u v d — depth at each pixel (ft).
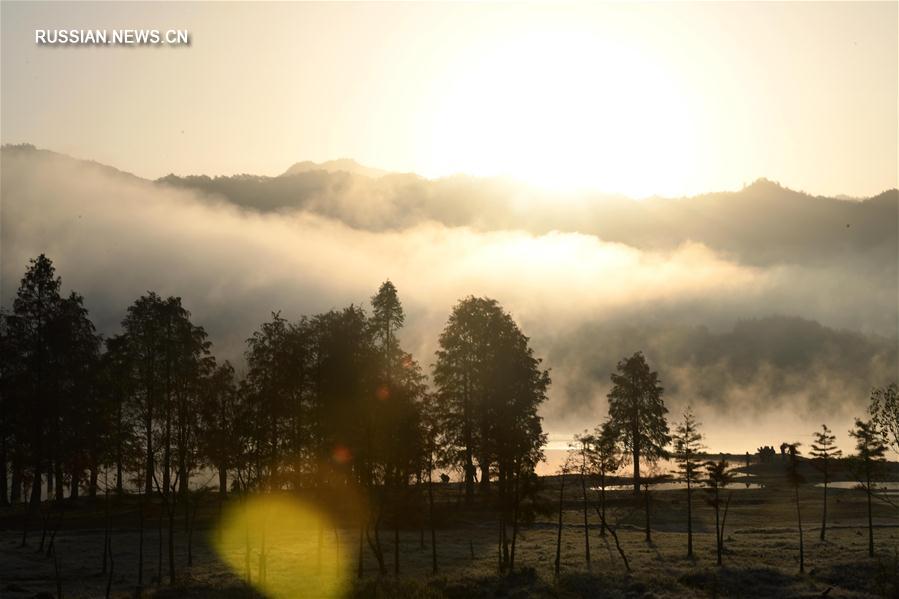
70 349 280.31
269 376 206.90
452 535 256.11
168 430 208.54
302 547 232.73
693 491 367.25
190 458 205.57
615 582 190.70
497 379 281.13
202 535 247.70
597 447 229.86
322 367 210.79
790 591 183.11
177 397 212.84
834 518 287.69
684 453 229.45
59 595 169.58
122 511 280.72
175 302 253.85
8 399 273.33
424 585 184.34
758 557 212.64
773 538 242.99
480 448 260.62
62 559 214.90
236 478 206.49
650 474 349.20
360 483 208.33
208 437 202.28
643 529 268.00
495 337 294.05
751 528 264.93
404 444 199.72
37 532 250.57
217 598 175.11
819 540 234.38
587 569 201.77
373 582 183.52
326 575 196.65
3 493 300.81
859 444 218.59
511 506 214.90
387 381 211.41
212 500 295.48
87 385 275.39
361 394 205.67
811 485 391.24
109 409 237.25
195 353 257.14
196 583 186.39
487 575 195.11
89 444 256.11
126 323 258.37
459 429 295.89
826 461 240.12
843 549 218.18
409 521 261.24
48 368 278.05
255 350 211.82
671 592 183.01
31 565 206.39
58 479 270.87
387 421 200.64
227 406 207.92
